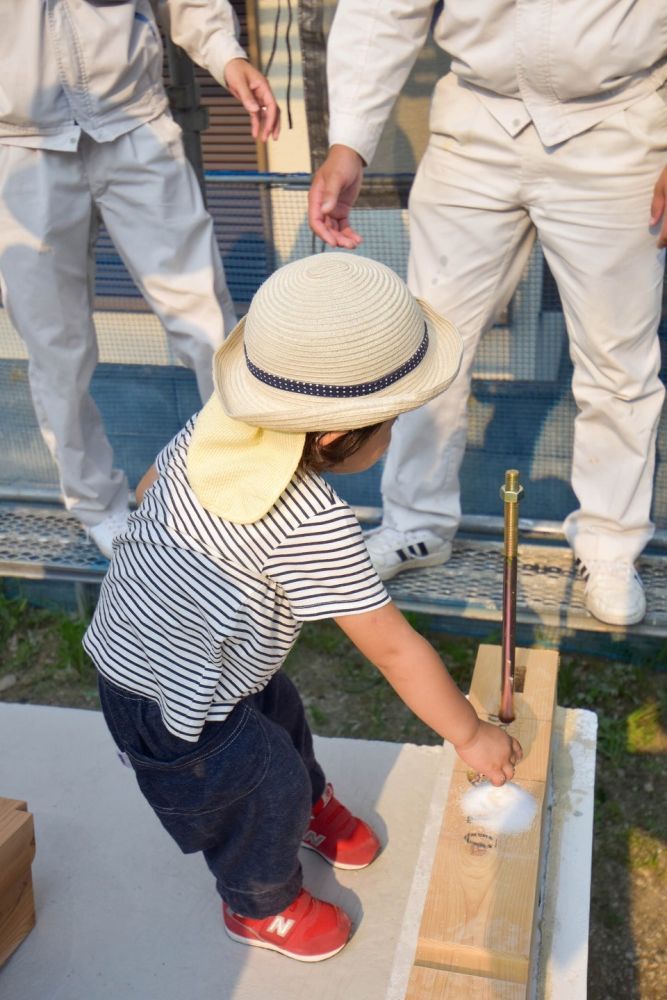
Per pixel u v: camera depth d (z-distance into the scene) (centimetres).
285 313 160
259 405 167
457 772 216
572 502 360
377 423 168
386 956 222
